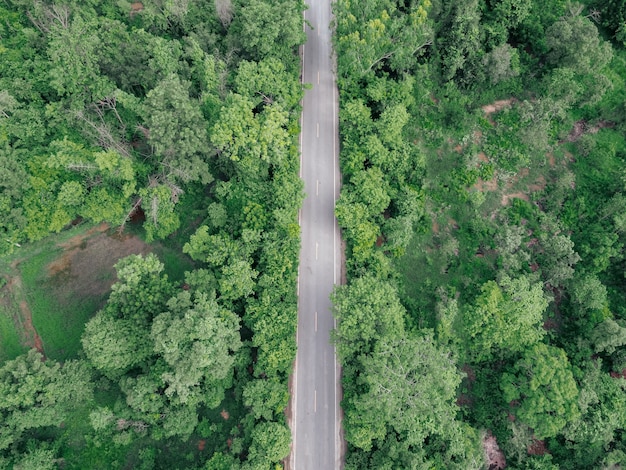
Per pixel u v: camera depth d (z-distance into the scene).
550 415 64.12
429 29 80.38
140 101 74.38
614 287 78.00
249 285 67.00
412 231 77.00
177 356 59.41
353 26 78.75
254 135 70.25
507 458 67.75
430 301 75.44
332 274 74.62
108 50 73.56
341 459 66.88
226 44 80.56
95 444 66.75
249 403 64.19
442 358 63.12
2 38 80.12
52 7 78.44
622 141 87.00
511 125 86.25
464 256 78.38
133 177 71.31
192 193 78.25
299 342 71.19
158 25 82.38
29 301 73.50
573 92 82.75
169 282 73.50
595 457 66.75
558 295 77.81
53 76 72.06
